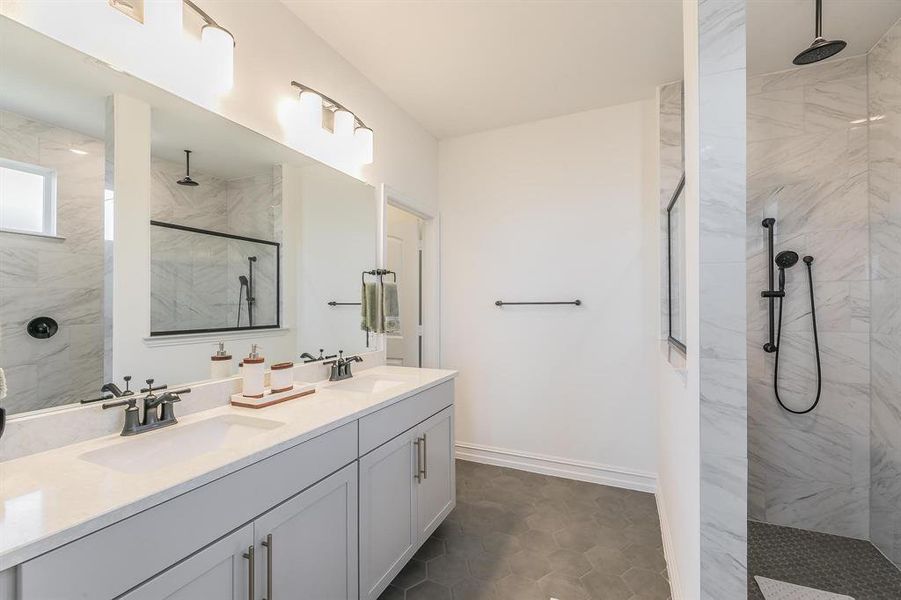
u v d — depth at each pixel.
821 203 2.22
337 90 2.23
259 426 1.39
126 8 1.29
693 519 1.28
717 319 1.13
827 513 2.21
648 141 2.76
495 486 2.78
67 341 1.14
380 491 1.63
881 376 2.03
